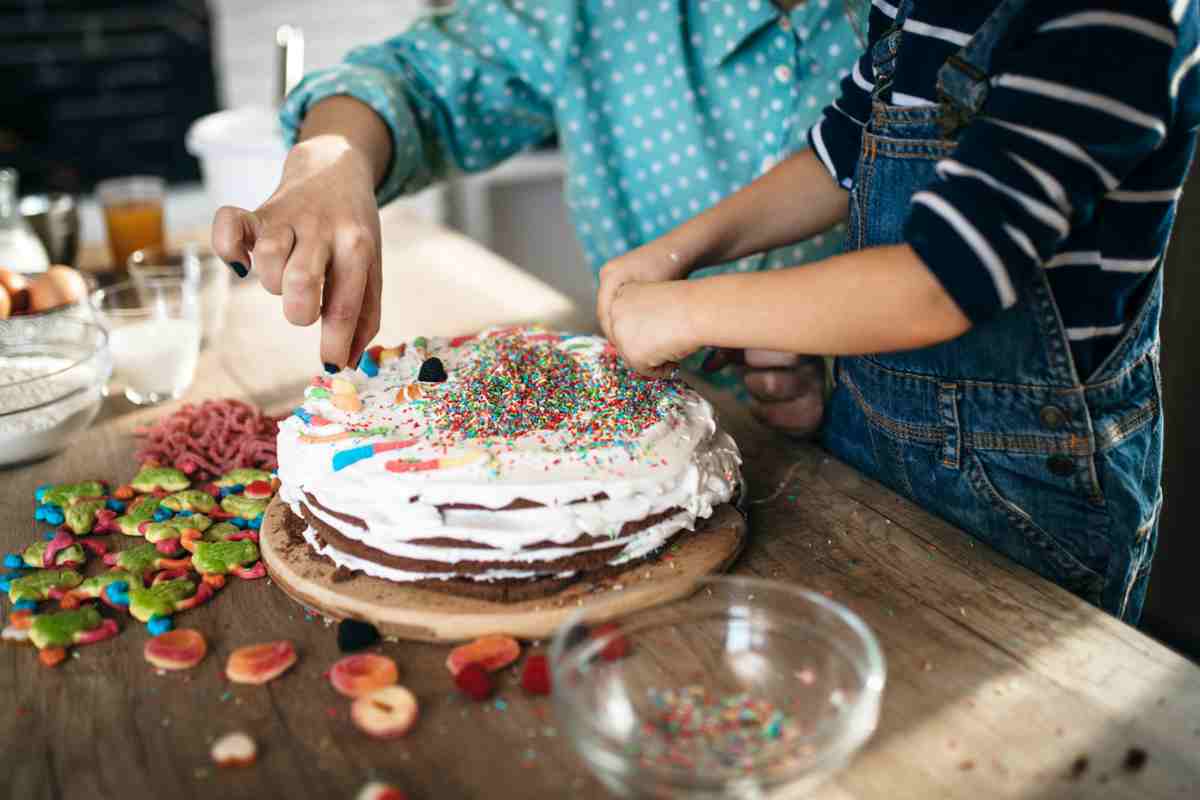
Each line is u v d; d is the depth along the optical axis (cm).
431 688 78
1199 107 81
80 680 79
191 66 323
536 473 86
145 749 72
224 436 115
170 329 129
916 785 68
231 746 71
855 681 71
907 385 101
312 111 128
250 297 168
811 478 108
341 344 99
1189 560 164
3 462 110
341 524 88
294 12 320
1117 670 79
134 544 98
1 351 117
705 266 110
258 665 79
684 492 89
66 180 313
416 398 98
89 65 315
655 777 62
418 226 199
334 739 73
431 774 70
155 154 331
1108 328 92
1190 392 157
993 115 76
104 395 132
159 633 85
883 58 99
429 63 141
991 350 94
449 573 86
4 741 73
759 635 78
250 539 97
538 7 142
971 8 89
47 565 94
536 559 85
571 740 68
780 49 136
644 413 96
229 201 175
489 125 147
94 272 172
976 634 83
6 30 305
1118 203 86
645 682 75
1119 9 72
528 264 363
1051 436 94
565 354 108
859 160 102
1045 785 68
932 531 98
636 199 150
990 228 74
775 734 69
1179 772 69
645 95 143
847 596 88
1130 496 96
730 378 151
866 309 78
